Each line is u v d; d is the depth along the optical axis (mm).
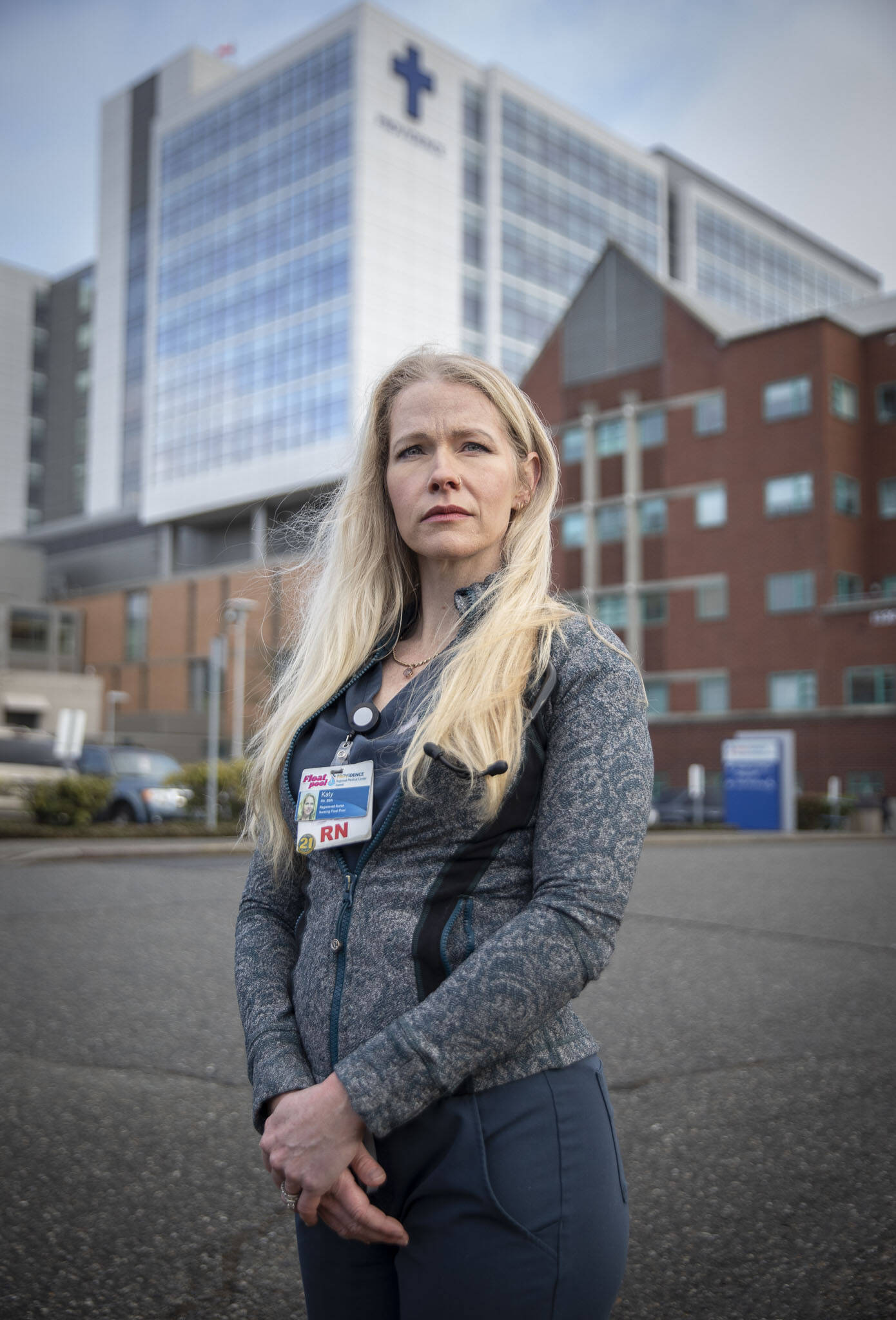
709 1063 4535
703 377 38562
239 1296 2645
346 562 1573
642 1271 2760
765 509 36688
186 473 71438
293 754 1457
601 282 41656
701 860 15336
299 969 1340
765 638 36250
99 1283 2701
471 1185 1196
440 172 67750
